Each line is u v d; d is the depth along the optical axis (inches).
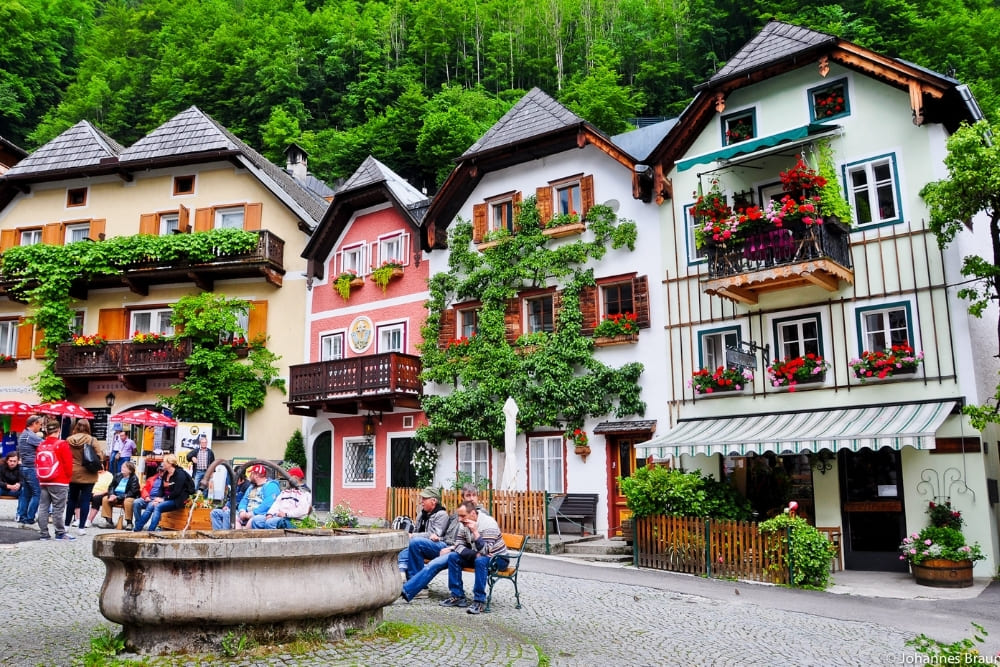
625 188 849.5
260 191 1149.7
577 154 888.3
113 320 1159.0
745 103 782.5
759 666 338.3
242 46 2107.5
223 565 290.7
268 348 1108.5
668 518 627.2
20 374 1168.8
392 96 2128.4
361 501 979.3
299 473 534.3
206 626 290.8
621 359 822.5
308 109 2181.3
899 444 572.4
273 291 1122.7
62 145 1249.4
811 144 729.0
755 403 734.5
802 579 553.0
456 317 949.2
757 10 1903.3
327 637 309.0
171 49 2140.7
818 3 1688.0
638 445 721.0
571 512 804.6
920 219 672.4
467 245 952.9
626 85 2082.9
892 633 411.2
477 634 348.8
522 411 852.6
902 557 599.2
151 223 1168.2
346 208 1071.0
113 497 706.8
